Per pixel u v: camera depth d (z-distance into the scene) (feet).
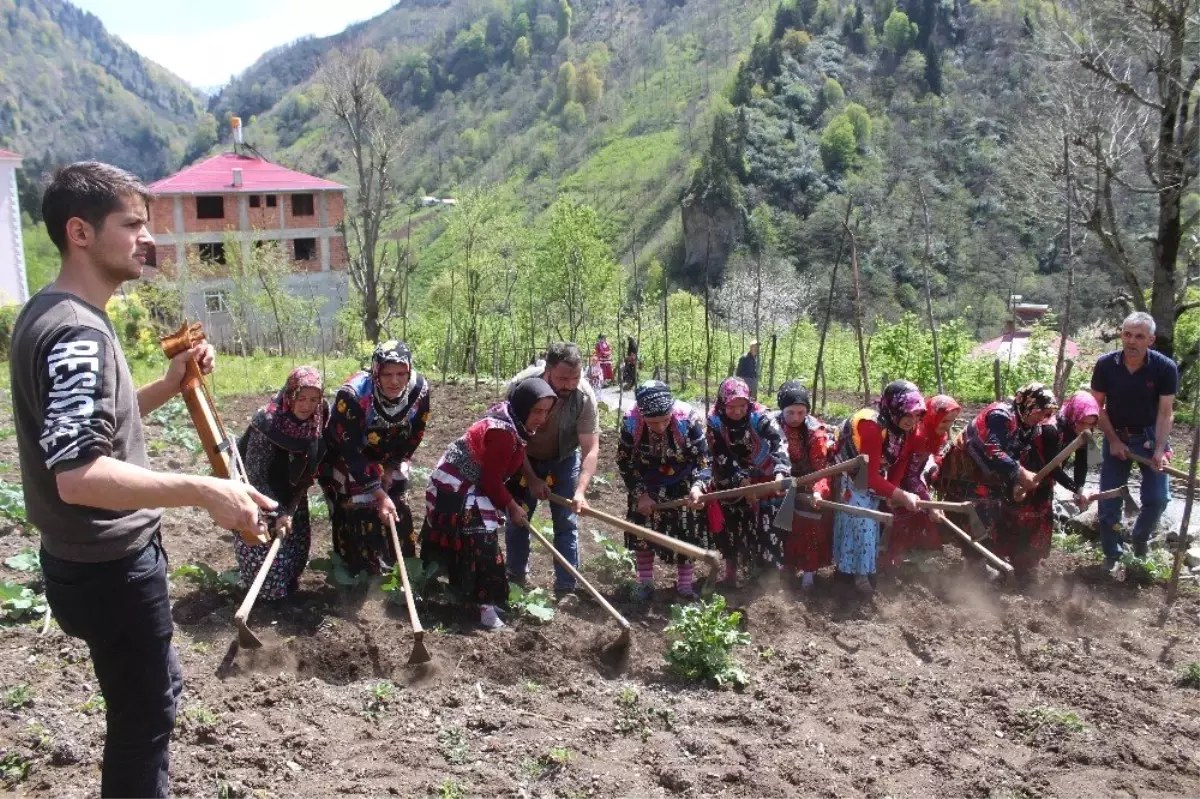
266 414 20.31
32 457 10.18
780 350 96.68
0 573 21.68
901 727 17.22
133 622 10.76
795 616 21.98
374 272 106.32
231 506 9.92
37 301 10.15
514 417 20.54
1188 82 54.24
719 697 18.11
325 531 27.32
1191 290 64.69
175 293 113.50
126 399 10.46
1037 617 22.75
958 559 26.94
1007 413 25.29
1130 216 92.58
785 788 14.96
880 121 315.17
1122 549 27.12
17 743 14.64
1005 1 362.94
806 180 285.43
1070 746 16.61
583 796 14.43
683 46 564.71
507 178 474.08
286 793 13.97
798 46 377.09
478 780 14.62
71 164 10.39
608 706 17.37
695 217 282.97
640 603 23.07
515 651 19.12
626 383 78.07
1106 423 26.45
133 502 9.66
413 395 20.81
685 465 23.21
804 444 24.49
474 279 80.48
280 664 18.04
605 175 426.92
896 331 69.77
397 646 18.75
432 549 21.20
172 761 14.48
